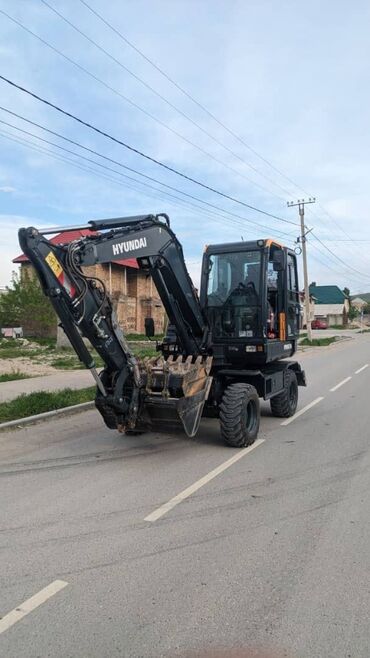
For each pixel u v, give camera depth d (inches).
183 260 306.2
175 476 245.3
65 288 230.2
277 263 348.8
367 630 125.0
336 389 552.4
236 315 330.3
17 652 117.9
